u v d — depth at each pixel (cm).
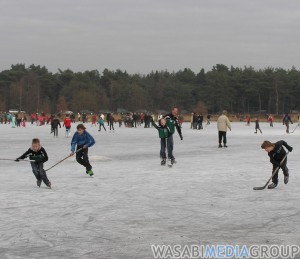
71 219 891
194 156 2194
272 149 1237
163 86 18712
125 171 1636
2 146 2806
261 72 17600
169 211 961
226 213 939
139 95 17850
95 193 1183
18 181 1409
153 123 1819
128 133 4622
